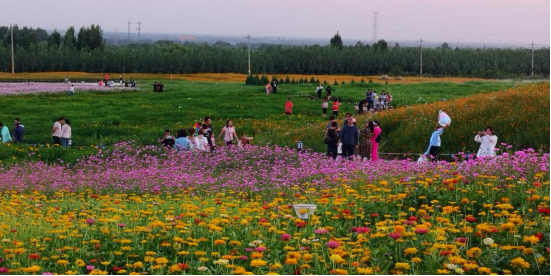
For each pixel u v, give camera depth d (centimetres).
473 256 967
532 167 1518
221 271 961
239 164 2281
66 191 1827
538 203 1252
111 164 2377
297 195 1568
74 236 1129
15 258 1044
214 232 1107
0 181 2030
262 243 1070
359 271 895
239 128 3912
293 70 12150
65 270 986
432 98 5288
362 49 12644
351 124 2319
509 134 2638
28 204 1563
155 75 11244
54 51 11850
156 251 1075
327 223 1252
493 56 11888
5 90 6425
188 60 11725
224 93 6028
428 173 1550
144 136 3469
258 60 11919
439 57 11919
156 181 1911
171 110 4828
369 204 1345
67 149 2752
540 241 1030
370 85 6900
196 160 2311
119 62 11762
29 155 2655
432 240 1043
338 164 1972
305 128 3434
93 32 13675
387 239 1051
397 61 12025
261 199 1655
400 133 2902
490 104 2961
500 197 1309
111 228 1218
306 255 911
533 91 3177
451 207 1166
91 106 5112
